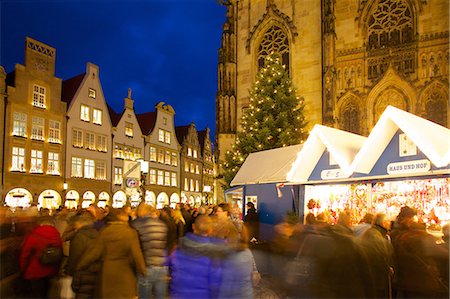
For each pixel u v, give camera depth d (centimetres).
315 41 4016
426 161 1257
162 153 6525
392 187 1492
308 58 4031
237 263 678
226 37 4359
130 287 714
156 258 880
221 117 4288
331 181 1572
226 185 3503
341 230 663
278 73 3425
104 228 727
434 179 1373
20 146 4266
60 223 1136
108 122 5384
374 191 1534
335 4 3922
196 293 664
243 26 4391
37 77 4472
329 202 1694
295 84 4050
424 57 3547
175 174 6875
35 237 871
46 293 882
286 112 3331
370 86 3722
